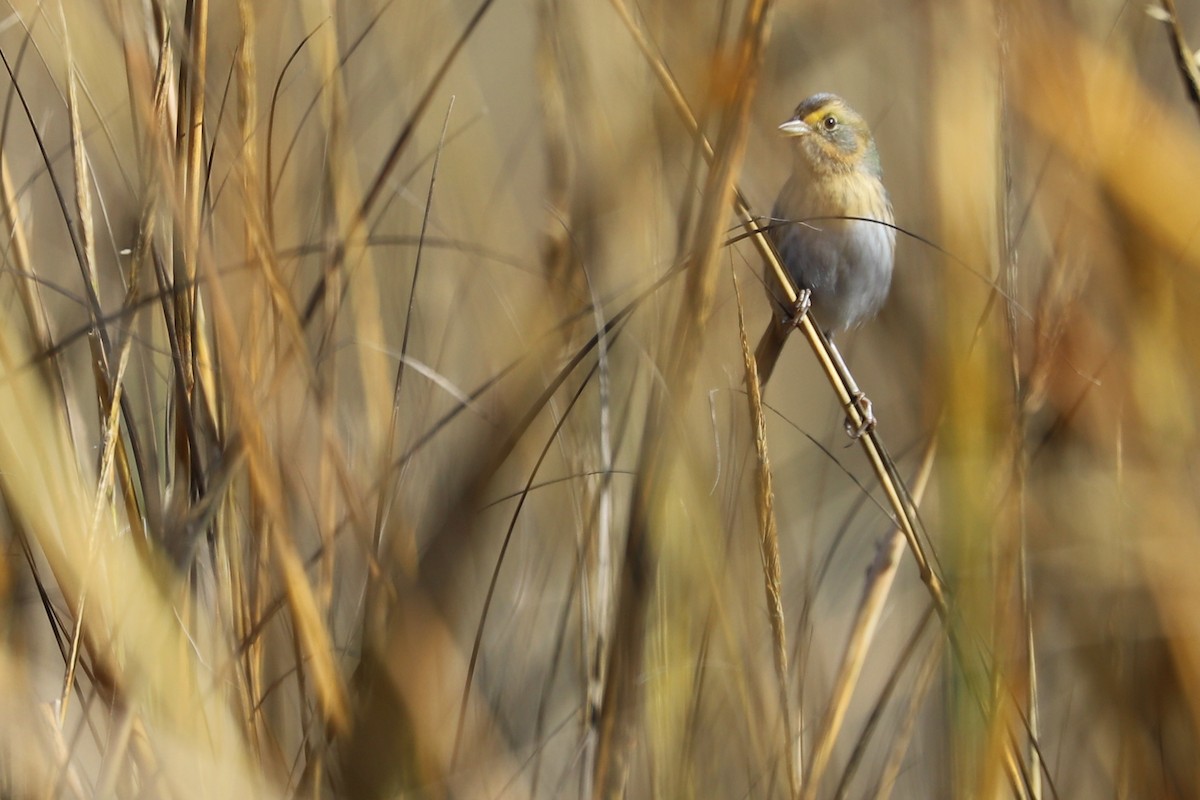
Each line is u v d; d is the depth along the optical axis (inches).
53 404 168.4
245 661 174.1
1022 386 163.3
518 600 214.5
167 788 157.3
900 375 199.2
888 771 194.5
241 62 170.9
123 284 187.5
